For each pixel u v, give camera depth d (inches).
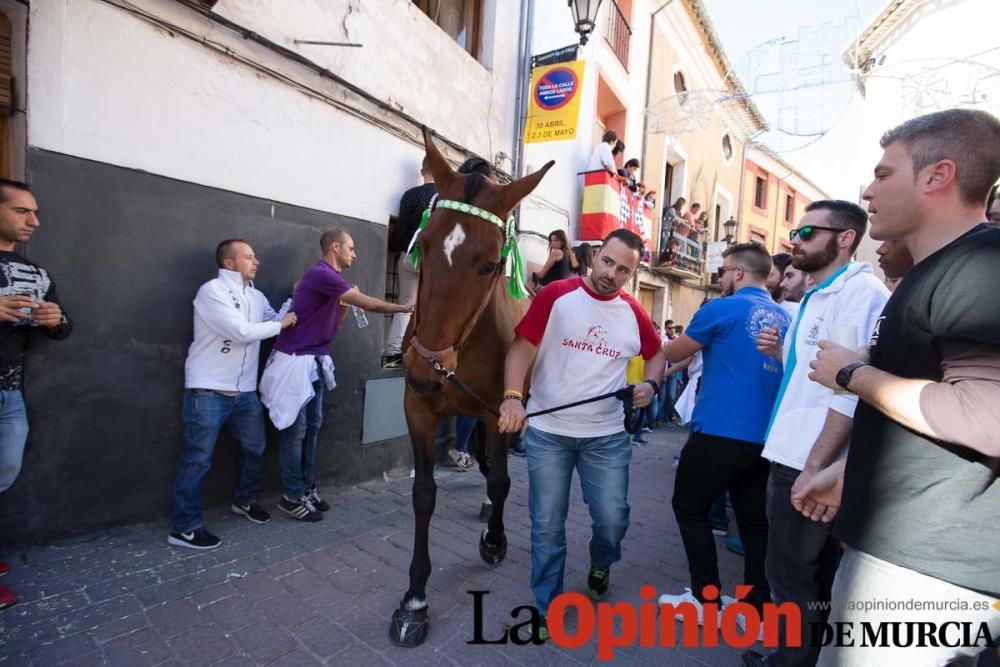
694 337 95.0
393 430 177.8
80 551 104.8
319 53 143.0
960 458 41.5
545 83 226.8
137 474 114.2
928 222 46.9
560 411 86.7
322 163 147.1
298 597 98.3
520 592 105.0
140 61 107.8
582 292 87.7
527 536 133.4
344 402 160.2
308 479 140.1
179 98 114.6
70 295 101.6
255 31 127.3
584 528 141.1
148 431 115.0
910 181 47.1
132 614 88.7
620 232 84.7
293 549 117.5
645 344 92.1
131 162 108.1
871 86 336.8
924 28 308.3
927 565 42.5
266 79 130.9
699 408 94.7
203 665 78.0
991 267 39.1
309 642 85.4
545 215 269.3
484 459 166.4
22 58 93.4
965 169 44.4
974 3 286.8
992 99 281.4
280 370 128.6
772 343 84.5
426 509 92.7
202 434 112.4
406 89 174.4
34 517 101.3
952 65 292.7
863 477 47.9
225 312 111.1
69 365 102.8
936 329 41.7
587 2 207.5
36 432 100.0
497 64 223.8
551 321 87.2
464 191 78.4
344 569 110.2
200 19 115.9
